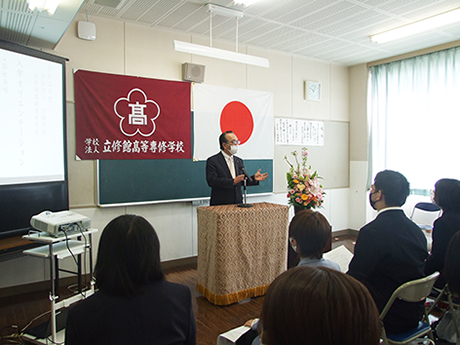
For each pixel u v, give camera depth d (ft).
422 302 5.42
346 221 19.01
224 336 4.92
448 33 13.69
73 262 11.49
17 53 9.00
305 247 5.31
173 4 10.86
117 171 12.16
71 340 3.03
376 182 5.64
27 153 9.33
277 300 1.74
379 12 11.68
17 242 8.61
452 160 14.99
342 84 18.67
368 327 1.66
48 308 9.51
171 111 13.17
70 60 11.33
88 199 11.74
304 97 17.16
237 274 9.46
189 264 13.80
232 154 11.49
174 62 13.41
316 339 1.62
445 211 7.14
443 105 15.20
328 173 18.19
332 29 13.24
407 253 5.06
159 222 13.24
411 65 16.33
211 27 12.43
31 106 9.44
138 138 12.53
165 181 13.15
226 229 9.13
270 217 9.92
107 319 3.02
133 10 11.28
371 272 5.09
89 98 11.59
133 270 3.14
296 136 16.89
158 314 3.15
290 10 11.44
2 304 9.81
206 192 14.07
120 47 12.24
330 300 1.64
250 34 13.73
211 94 14.15
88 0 10.54
